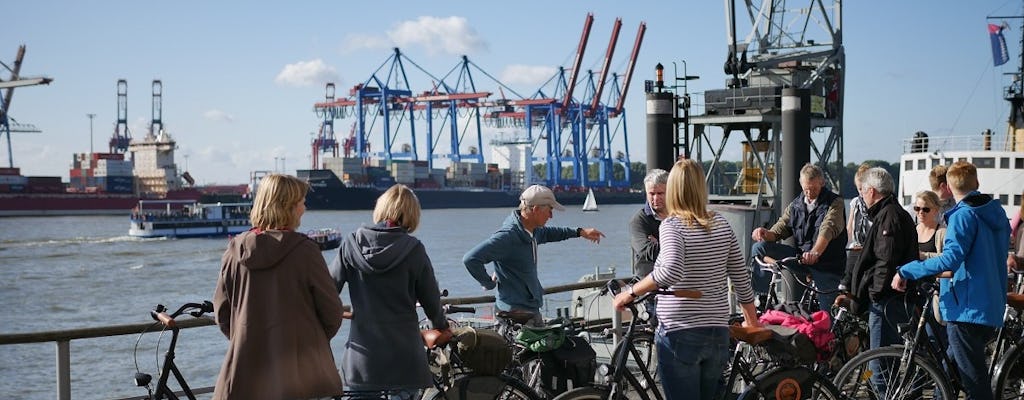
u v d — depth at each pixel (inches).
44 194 7431.1
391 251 182.9
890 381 230.2
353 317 187.8
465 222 6427.2
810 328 215.2
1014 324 269.4
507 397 194.2
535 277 242.4
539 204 235.6
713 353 191.9
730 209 625.9
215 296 179.3
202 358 1480.1
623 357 195.2
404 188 190.5
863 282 244.7
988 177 1266.0
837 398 213.5
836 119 787.4
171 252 3855.8
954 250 223.3
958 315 228.8
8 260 3540.8
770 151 665.6
